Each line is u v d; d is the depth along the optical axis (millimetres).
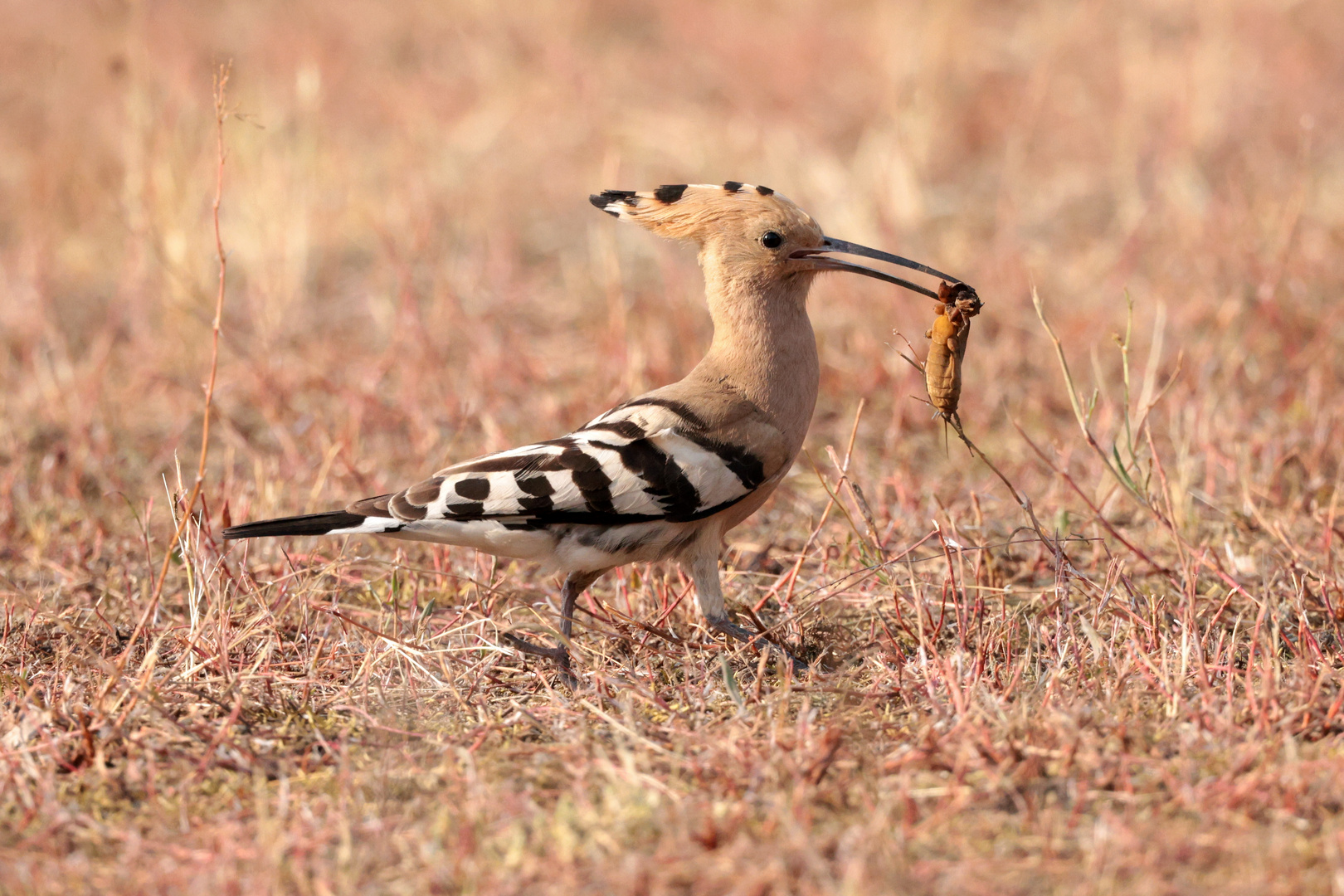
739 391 12062
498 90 31547
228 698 11023
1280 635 11750
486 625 12484
